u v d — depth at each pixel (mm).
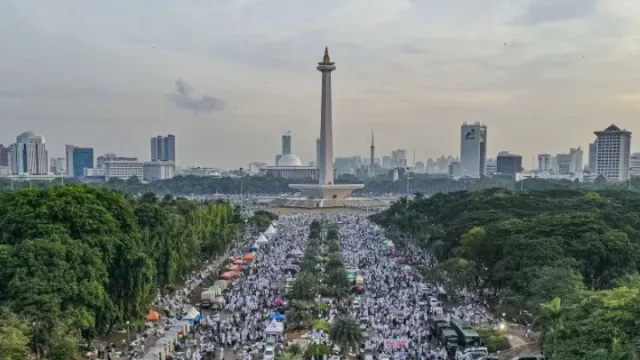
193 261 158250
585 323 75688
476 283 145125
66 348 81688
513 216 179750
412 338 104875
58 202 101688
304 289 125812
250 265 175250
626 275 118500
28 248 88625
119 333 110062
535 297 106688
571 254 126812
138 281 107188
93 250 97438
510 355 93438
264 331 105875
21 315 79375
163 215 132250
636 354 65750
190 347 101812
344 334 95875
